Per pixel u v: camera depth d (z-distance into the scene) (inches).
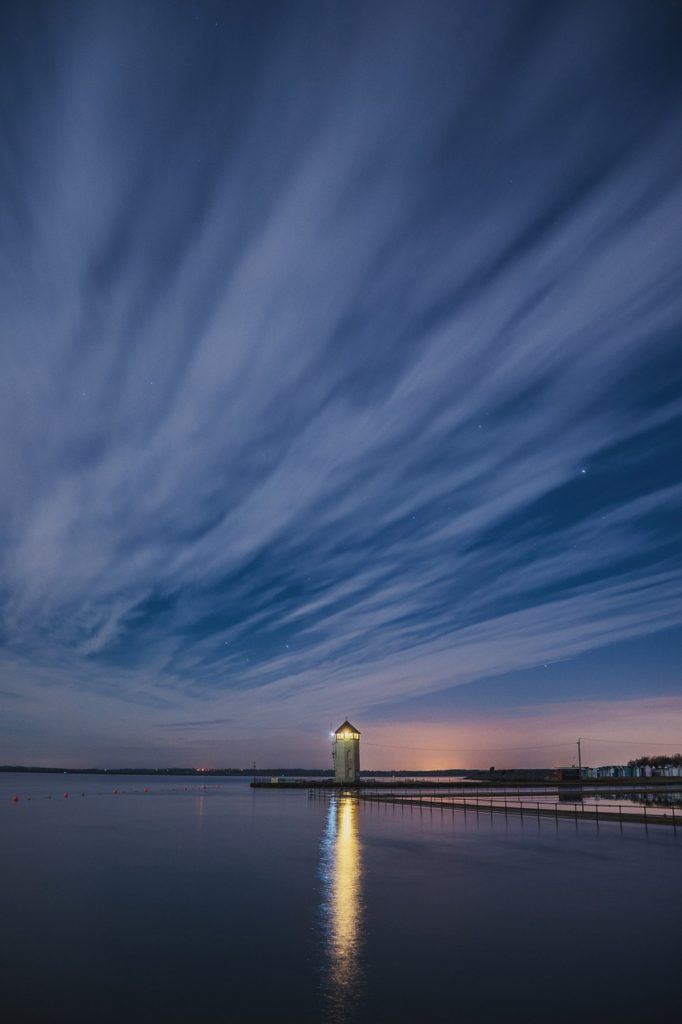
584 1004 608.4
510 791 4478.3
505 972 692.7
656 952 751.1
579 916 909.2
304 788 5698.8
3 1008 614.9
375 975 690.8
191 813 2930.6
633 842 1643.7
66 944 815.7
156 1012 602.5
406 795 3794.3
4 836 2031.3
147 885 1190.9
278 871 1317.7
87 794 5290.4
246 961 741.3
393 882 1171.3
